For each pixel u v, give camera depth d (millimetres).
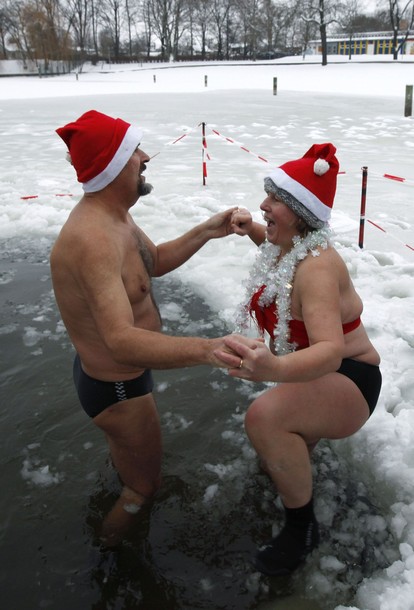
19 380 3598
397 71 41281
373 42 75688
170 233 6215
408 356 3574
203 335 4078
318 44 78062
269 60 67500
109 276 1973
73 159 2102
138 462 2500
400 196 7559
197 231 2670
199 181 8500
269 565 2297
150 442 2465
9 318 4414
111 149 2057
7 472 2873
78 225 2039
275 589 2246
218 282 4887
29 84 39312
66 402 3385
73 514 2635
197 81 40031
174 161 10258
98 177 2072
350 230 6203
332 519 2508
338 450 2904
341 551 2359
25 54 58531
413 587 2045
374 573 2230
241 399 3402
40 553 2443
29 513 2639
